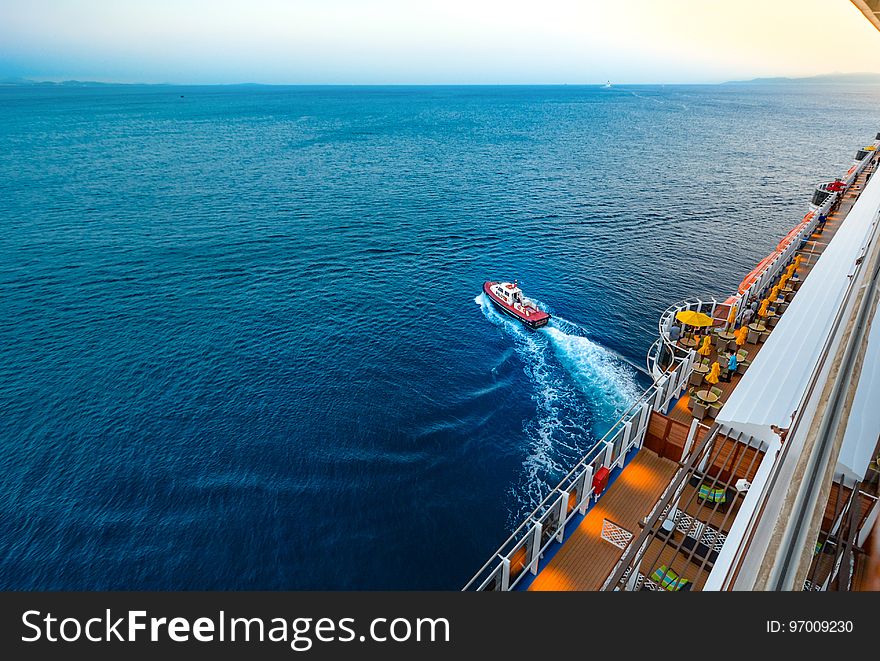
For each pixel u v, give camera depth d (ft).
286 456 96.68
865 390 37.50
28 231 223.51
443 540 79.87
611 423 105.29
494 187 318.24
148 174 349.61
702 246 215.51
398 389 116.06
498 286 160.04
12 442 101.09
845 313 21.49
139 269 185.57
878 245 28.37
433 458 95.76
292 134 595.06
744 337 80.84
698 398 63.16
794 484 12.19
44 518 84.53
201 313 153.17
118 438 102.01
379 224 240.94
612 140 541.75
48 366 125.49
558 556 48.57
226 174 352.90
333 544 79.30
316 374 122.21
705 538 47.19
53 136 559.79
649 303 161.89
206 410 109.81
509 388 116.16
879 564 28.35
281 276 181.68
